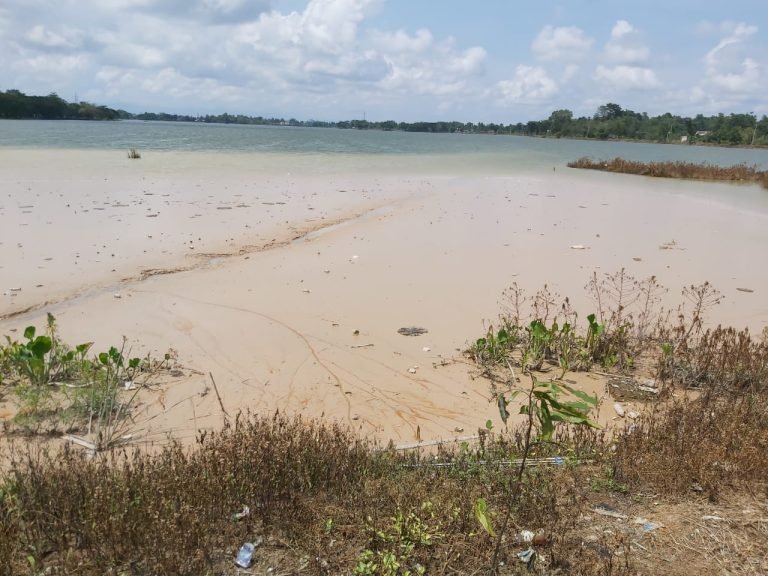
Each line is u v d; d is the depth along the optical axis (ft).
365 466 12.94
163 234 35.91
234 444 12.37
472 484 12.43
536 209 51.13
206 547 10.21
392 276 29.25
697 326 23.66
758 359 19.45
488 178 77.97
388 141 232.12
